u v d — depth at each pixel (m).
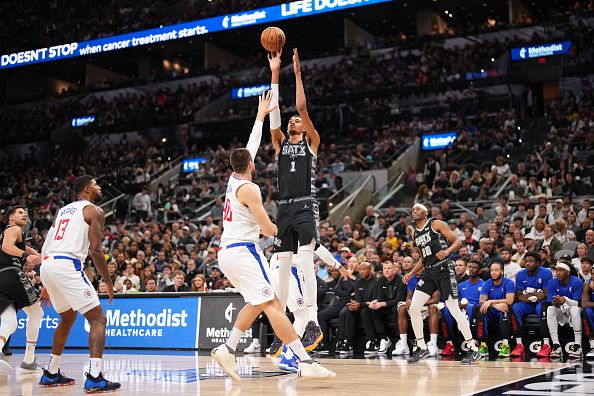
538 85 23.62
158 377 5.58
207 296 9.80
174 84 28.47
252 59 28.72
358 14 25.98
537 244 10.72
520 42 22.39
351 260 9.43
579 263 9.41
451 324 8.37
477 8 25.69
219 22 25.69
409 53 24.50
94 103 28.89
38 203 22.14
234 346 4.76
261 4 25.55
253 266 4.64
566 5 26.50
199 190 19.31
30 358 6.40
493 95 21.12
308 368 4.57
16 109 30.62
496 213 13.51
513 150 17.27
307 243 5.23
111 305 10.49
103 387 4.58
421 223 7.18
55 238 4.86
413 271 7.32
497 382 4.91
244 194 4.62
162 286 11.72
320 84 24.98
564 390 4.36
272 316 4.62
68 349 10.52
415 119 21.34
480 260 9.32
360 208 17.16
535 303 8.23
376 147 20.00
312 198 5.32
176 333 9.91
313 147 5.42
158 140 26.78
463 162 17.67
